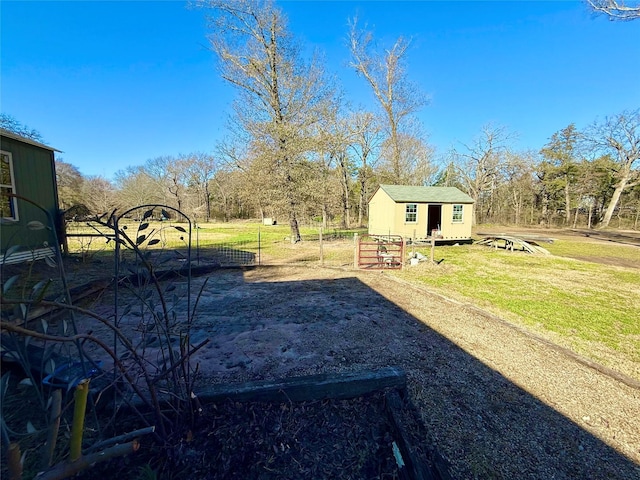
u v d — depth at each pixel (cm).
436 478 160
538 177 2714
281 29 1180
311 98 1253
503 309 475
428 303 485
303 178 1287
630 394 258
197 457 166
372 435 192
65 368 183
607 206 2452
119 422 183
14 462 93
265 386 214
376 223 1430
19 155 616
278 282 610
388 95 2019
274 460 169
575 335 382
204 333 352
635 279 689
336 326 378
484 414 227
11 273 471
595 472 182
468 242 1390
